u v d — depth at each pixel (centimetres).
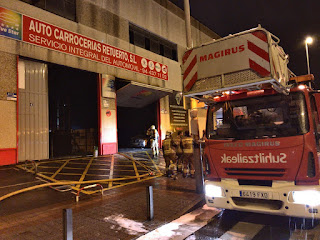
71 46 1228
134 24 1667
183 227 424
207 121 486
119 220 456
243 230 409
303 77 473
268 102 438
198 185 646
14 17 1020
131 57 1588
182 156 891
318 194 353
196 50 465
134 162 1183
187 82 469
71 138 1438
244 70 408
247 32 408
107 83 1404
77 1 1286
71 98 1578
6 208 534
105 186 748
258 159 397
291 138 379
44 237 381
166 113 1953
